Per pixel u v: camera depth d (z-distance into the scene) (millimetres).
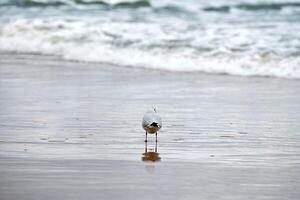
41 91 26062
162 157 16359
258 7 46531
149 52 33750
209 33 36750
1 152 16656
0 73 30344
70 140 18109
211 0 48281
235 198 13102
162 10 45688
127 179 14273
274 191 13633
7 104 23438
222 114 22031
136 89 26656
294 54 32188
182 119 21125
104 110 22406
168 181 14188
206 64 31672
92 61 33594
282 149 17484
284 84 28156
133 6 46875
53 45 36438
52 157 16172
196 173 14906
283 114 22156
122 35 36656
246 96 25375
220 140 18406
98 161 15836
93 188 13555
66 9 46031
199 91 26359
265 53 32438
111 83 28016
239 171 15172
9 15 43719
